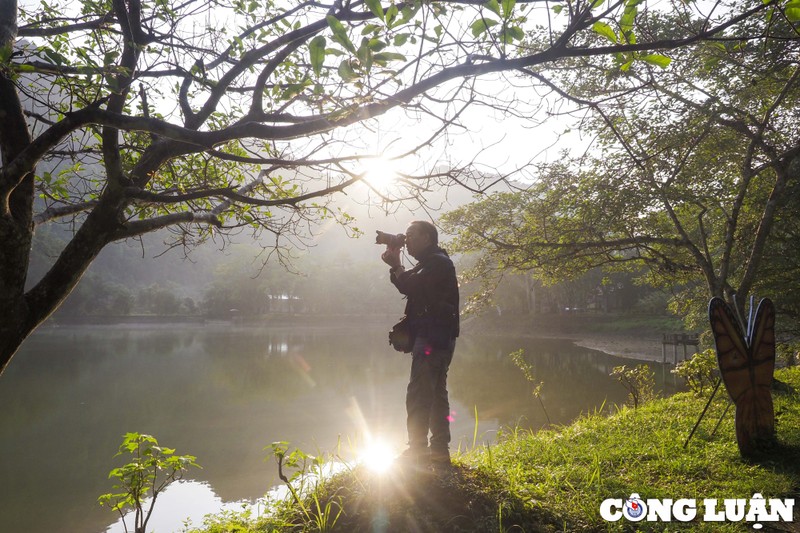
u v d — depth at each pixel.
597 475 4.45
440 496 3.38
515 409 19.14
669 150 8.98
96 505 11.45
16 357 42.09
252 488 11.79
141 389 26.97
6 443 16.67
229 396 24.69
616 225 10.47
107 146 2.49
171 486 12.02
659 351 41.53
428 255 3.85
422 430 3.66
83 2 3.29
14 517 10.84
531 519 3.44
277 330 88.81
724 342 5.11
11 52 2.26
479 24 2.12
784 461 4.91
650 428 6.49
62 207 3.37
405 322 3.84
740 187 10.21
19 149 2.53
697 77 8.77
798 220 11.32
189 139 2.22
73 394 25.53
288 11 3.19
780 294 12.28
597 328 59.50
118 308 104.31
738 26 6.44
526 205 10.50
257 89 2.42
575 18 2.24
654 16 7.34
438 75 2.27
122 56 2.67
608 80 6.32
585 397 21.23
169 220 3.12
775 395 8.30
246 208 4.06
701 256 10.12
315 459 3.91
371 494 3.44
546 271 11.67
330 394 24.91
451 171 2.45
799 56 6.91
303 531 3.26
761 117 9.90
